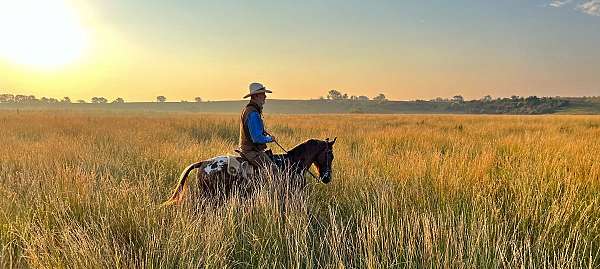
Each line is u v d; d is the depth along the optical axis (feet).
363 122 101.09
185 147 39.11
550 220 17.02
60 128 63.98
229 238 15.58
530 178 23.41
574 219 17.75
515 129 74.38
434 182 22.95
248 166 19.81
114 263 13.19
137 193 18.94
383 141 49.57
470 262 13.48
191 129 69.05
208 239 14.47
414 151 38.42
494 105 439.63
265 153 20.54
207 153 33.37
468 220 17.54
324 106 492.54
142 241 15.24
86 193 19.20
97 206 17.98
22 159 29.78
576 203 18.63
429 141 48.93
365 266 14.15
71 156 32.86
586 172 24.22
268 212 17.83
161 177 25.45
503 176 24.54
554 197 20.08
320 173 22.44
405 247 14.76
